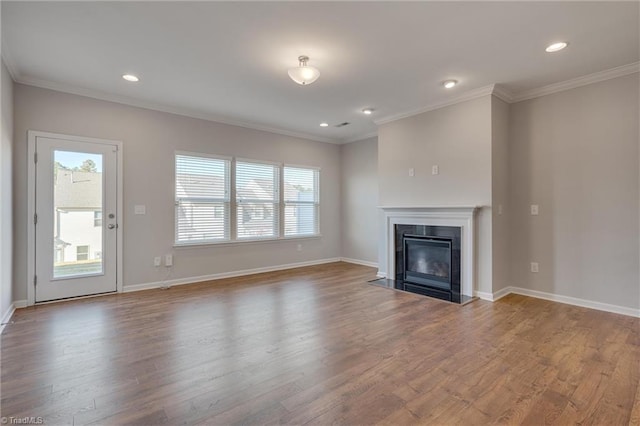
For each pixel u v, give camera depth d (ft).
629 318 10.52
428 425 5.39
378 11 7.81
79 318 10.56
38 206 12.01
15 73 11.10
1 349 8.25
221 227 16.97
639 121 10.62
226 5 7.55
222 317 10.71
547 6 7.61
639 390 6.39
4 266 10.22
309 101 14.28
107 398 6.13
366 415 5.64
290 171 20.01
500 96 13.01
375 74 11.48
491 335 9.14
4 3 7.36
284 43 9.34
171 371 7.15
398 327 9.78
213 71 11.22
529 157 13.14
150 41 9.21
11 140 11.10
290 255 19.77
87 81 12.06
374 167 20.17
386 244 16.44
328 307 11.79
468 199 13.30
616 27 8.51
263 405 5.92
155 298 12.95
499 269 13.00
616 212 11.08
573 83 11.91
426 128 14.90
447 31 8.71
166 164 15.08
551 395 6.23
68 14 7.85
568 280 12.15
